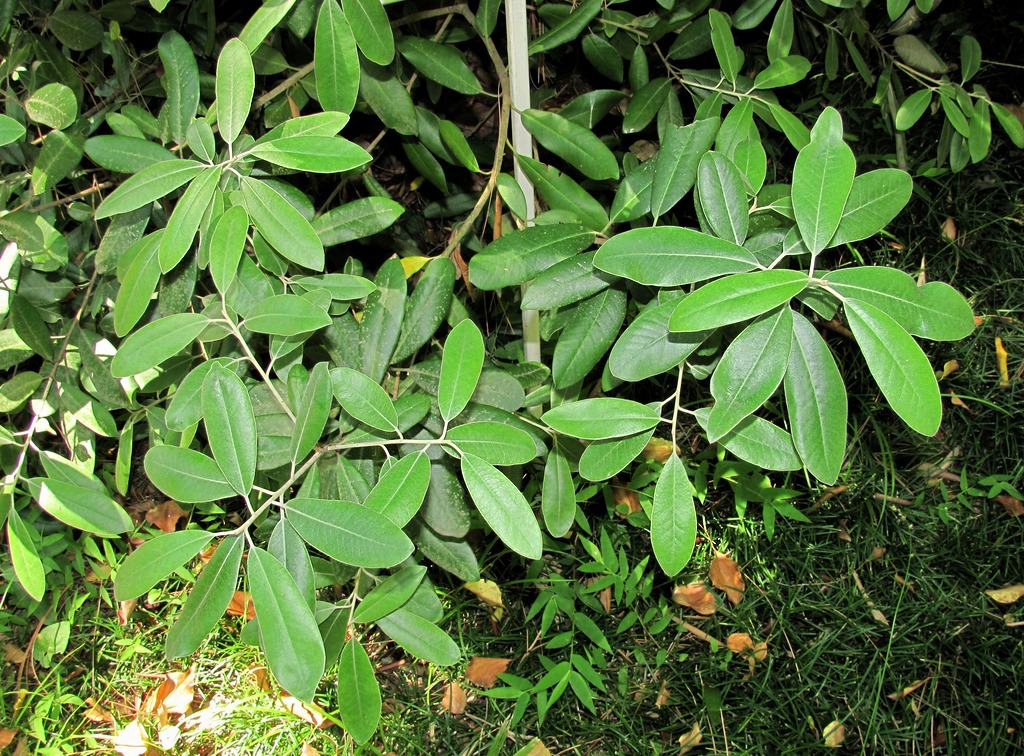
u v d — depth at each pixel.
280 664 0.78
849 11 1.62
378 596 1.02
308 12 1.18
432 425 1.12
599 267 0.85
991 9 2.11
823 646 1.67
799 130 1.11
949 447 1.90
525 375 1.34
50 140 1.17
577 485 1.63
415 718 1.61
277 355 1.02
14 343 1.28
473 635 1.70
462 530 1.09
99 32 1.37
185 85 1.13
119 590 0.80
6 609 1.83
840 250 2.06
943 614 1.70
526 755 1.44
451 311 1.37
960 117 1.35
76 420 1.34
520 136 1.30
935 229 2.05
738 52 1.29
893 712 1.63
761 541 1.77
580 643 1.69
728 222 0.93
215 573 0.82
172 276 1.08
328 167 0.92
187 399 0.97
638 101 1.47
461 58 1.32
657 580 1.76
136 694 1.70
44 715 1.61
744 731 1.59
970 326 0.77
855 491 1.82
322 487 1.03
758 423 0.94
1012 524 1.79
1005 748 1.57
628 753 1.57
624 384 1.78
